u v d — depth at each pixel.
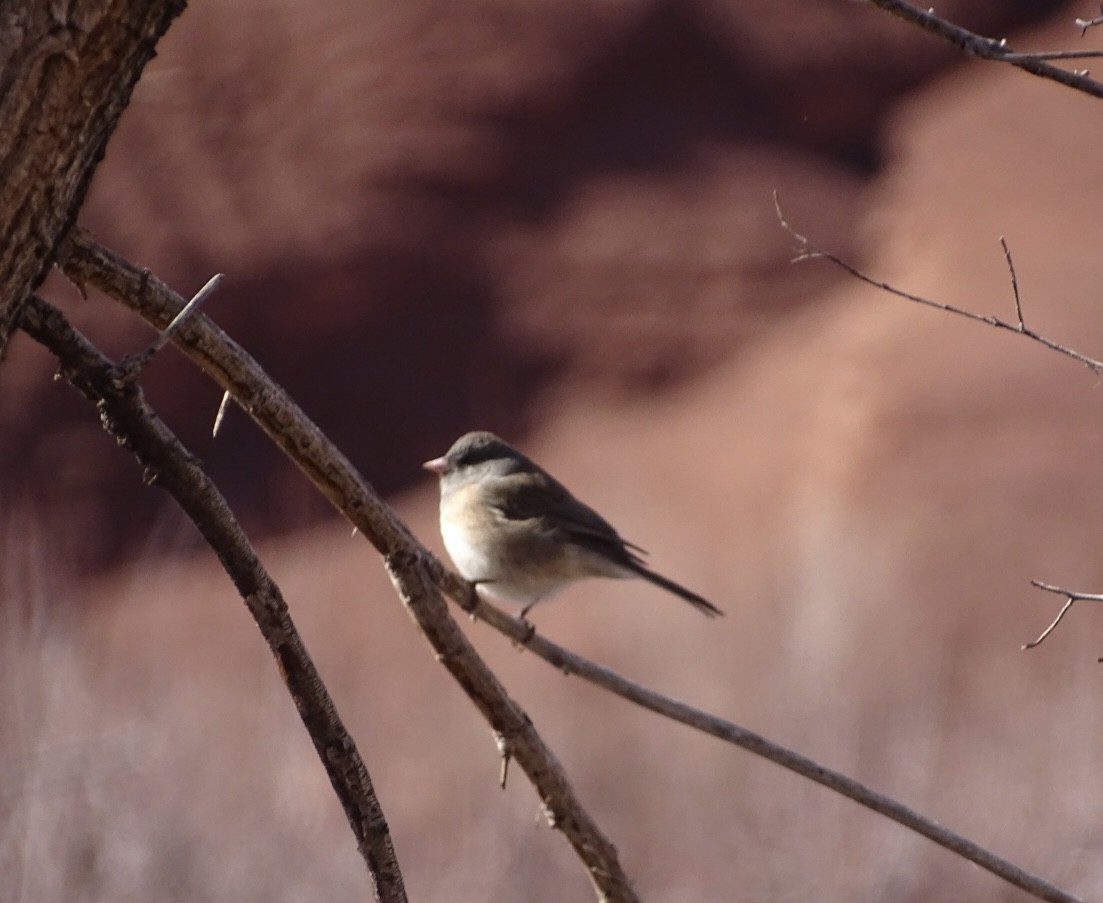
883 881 10.35
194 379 20.00
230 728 10.30
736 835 10.73
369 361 22.36
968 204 23.83
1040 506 18.66
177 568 17.62
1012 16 27.45
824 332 22.78
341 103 23.25
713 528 19.17
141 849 8.56
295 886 9.16
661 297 23.36
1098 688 12.84
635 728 12.14
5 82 2.45
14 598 9.16
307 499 18.98
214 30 22.92
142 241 21.69
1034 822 10.73
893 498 19.14
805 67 26.25
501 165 24.06
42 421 19.77
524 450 21.73
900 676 13.08
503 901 10.09
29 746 8.36
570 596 16.41
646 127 25.39
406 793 11.38
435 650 3.42
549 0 25.69
